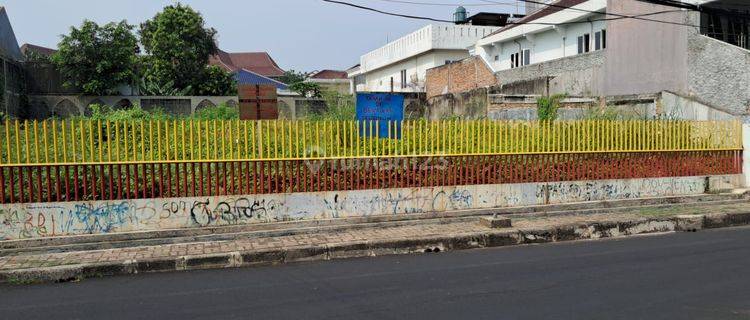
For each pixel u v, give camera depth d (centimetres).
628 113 1559
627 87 1825
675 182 1168
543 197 1055
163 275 677
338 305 533
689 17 1608
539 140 1052
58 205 791
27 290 615
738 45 1770
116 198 824
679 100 1495
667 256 738
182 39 3133
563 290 575
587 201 1084
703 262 695
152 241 806
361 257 774
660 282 600
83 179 802
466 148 1000
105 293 595
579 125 1084
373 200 941
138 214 823
